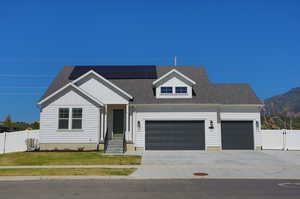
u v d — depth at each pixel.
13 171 14.56
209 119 24.81
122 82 27.52
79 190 10.38
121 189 10.54
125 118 25.14
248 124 25.20
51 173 14.02
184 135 24.61
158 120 24.75
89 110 23.56
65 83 26.83
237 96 26.16
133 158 19.28
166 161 18.22
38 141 24.56
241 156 20.67
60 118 23.45
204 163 17.58
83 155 20.53
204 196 9.33
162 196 9.34
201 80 28.09
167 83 25.56
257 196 9.33
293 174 14.16
